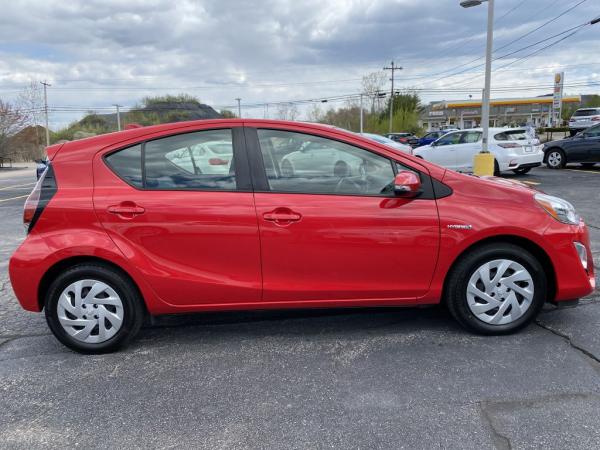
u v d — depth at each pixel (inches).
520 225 133.2
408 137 1407.5
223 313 165.2
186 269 132.3
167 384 120.6
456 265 137.3
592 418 101.0
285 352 136.0
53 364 132.6
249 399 112.9
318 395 113.5
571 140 598.2
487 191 136.9
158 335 149.8
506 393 111.3
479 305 138.1
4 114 1326.3
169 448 96.2
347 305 137.2
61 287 133.3
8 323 163.3
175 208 130.2
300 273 133.7
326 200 132.1
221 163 133.9
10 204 459.2
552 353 129.6
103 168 133.9
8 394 117.8
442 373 121.3
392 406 108.0
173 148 134.6
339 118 2758.4
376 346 137.6
